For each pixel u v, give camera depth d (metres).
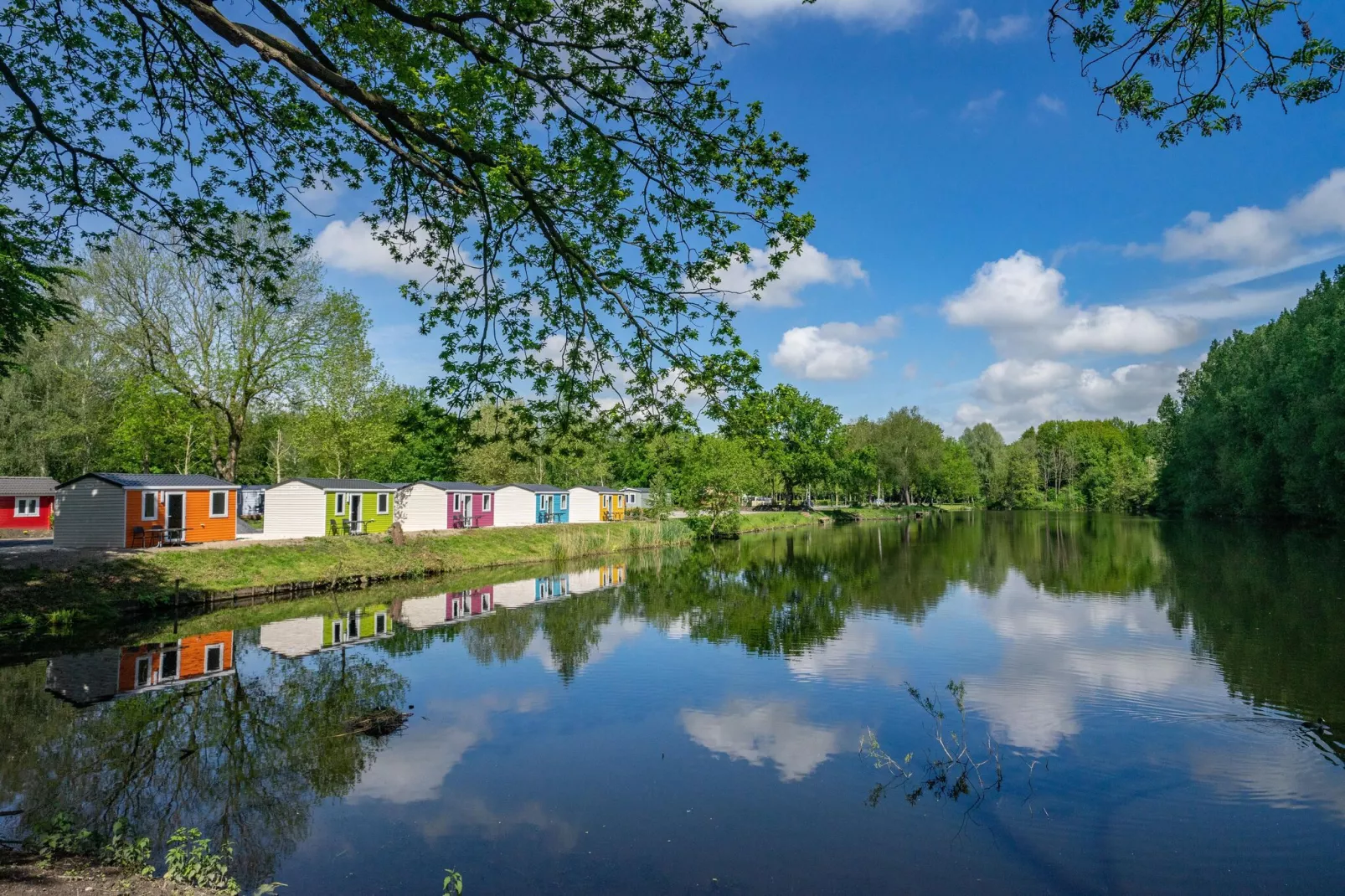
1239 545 37.88
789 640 18.50
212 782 10.05
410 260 9.17
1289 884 7.32
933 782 9.87
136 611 21.31
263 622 21.06
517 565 36.34
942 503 114.06
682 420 8.27
